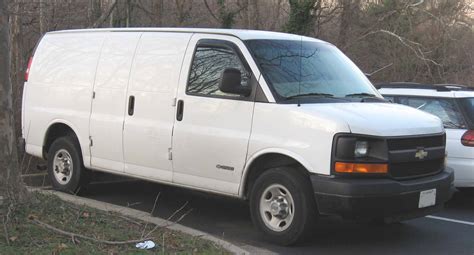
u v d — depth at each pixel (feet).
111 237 17.01
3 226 16.19
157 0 65.67
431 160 19.93
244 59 20.52
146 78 23.32
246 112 20.02
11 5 37.83
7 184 17.35
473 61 82.69
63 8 46.96
